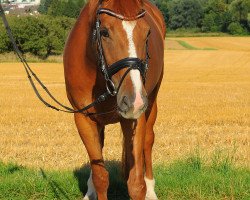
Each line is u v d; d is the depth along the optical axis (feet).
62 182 24.90
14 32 193.36
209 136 48.49
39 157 39.09
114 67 14.92
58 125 56.95
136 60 14.70
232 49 273.95
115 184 25.02
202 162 28.66
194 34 379.76
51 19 196.95
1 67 178.70
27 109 72.59
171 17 396.78
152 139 23.59
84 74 18.13
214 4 396.16
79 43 18.38
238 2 383.04
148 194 23.03
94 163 18.81
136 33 14.89
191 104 77.92
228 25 389.19
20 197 23.47
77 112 17.76
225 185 23.84
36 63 193.26
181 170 27.09
